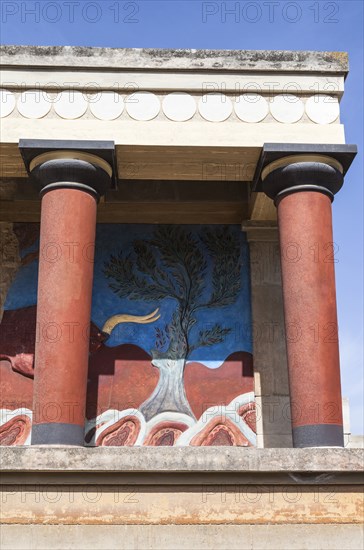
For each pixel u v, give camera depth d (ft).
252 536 27.61
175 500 27.89
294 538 27.66
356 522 27.96
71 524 27.45
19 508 27.50
